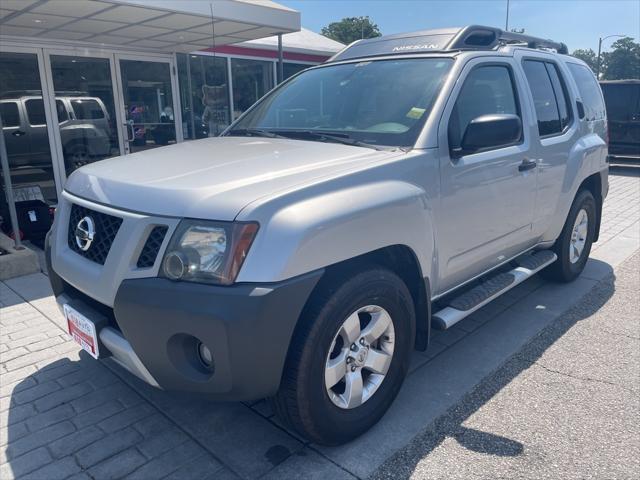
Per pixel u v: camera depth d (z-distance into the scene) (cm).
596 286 514
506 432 288
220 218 224
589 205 515
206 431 289
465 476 255
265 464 263
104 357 266
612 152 1470
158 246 235
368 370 284
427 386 335
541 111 429
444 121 314
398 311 285
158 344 231
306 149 304
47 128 800
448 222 317
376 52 396
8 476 256
